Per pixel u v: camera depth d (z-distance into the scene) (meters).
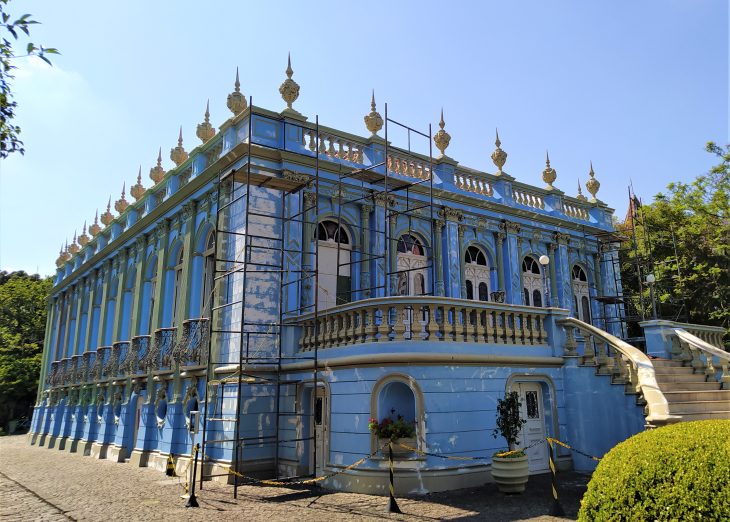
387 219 16.12
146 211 20.77
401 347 10.91
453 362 11.16
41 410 30.59
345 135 15.82
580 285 21.72
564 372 13.26
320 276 14.80
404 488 10.24
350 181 15.66
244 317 13.11
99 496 11.63
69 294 30.03
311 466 12.25
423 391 10.77
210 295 15.54
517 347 12.54
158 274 18.70
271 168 14.30
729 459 4.89
